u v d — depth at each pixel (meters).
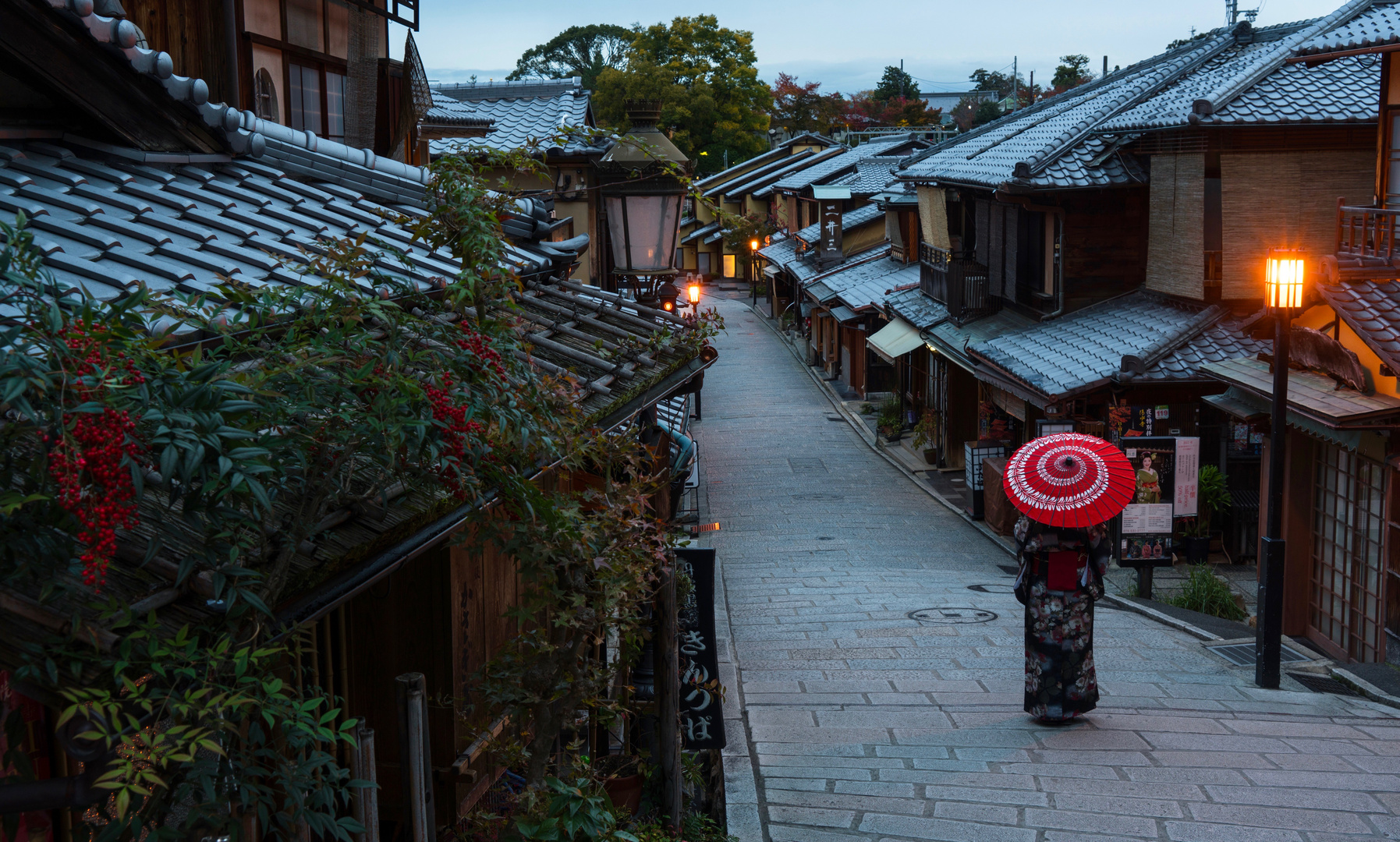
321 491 2.83
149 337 2.51
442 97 19.66
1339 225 12.73
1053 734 7.76
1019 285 22.08
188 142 5.88
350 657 5.53
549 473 5.19
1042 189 18.58
